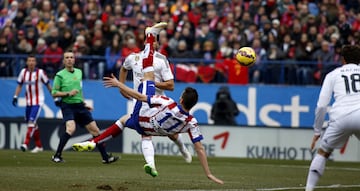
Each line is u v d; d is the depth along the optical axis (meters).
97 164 50.25
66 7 80.69
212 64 71.12
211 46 72.88
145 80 35.72
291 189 36.03
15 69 73.88
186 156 40.75
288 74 70.75
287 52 71.94
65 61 51.81
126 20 77.88
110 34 74.75
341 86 31.14
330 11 76.94
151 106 33.94
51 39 73.88
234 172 47.06
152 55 36.25
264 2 78.44
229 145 66.94
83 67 72.56
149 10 80.06
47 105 71.50
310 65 70.69
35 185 35.03
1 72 74.19
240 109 69.94
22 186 34.47
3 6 87.00
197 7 78.19
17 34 76.44
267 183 39.34
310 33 73.19
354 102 30.78
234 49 72.31
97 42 73.50
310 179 31.45
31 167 45.97
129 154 64.75
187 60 71.00
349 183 40.69
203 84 70.06
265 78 70.94
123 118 36.50
